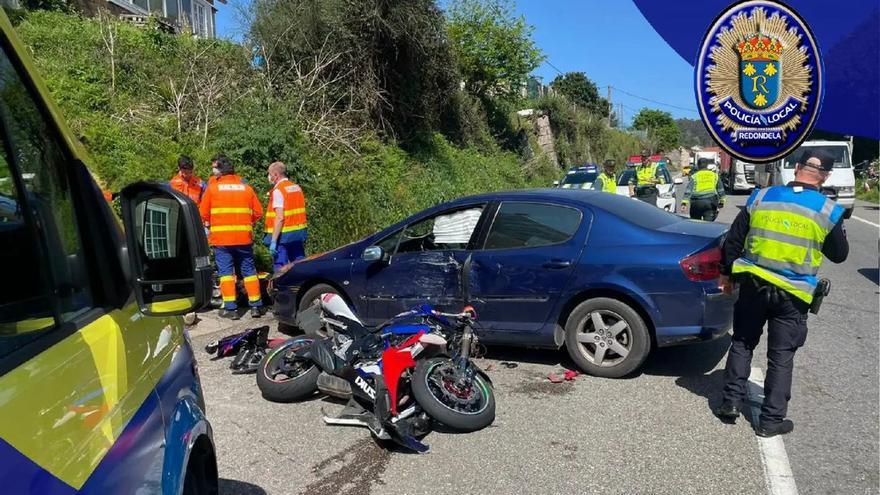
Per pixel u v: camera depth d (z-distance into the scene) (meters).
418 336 4.66
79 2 15.27
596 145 42.97
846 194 19.59
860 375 5.61
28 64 2.00
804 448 4.29
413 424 4.54
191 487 2.43
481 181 19.95
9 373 1.56
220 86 12.50
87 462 1.70
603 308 5.56
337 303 4.90
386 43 16.44
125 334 2.18
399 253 6.37
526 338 5.86
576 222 5.76
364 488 3.95
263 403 5.30
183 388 2.56
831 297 8.72
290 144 11.47
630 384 5.52
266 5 14.96
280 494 3.90
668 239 5.44
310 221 10.91
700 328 5.28
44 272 1.86
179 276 2.24
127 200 2.22
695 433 4.56
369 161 14.32
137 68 12.55
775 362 4.44
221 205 7.57
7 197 1.77
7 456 1.41
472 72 26.55
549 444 4.46
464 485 3.96
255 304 7.88
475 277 5.95
